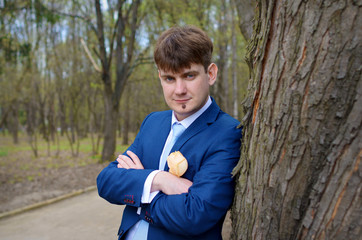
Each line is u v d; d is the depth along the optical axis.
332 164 0.66
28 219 3.85
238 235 0.94
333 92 0.64
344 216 0.65
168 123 1.17
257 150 0.84
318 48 0.66
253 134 0.87
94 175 6.28
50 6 8.02
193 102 0.97
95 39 10.04
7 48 6.64
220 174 0.93
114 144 7.69
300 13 0.69
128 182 1.03
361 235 0.63
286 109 0.73
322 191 0.68
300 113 0.70
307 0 0.67
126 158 1.19
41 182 5.74
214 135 1.00
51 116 12.02
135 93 12.19
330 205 0.67
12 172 6.68
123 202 1.03
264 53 0.81
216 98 8.64
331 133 0.66
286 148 0.74
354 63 0.61
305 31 0.68
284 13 0.73
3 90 9.57
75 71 9.76
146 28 9.12
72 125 14.55
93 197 4.84
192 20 7.73
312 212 0.71
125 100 12.65
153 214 0.96
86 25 8.98
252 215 0.87
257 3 0.89
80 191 5.12
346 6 0.61
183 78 0.96
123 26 7.78
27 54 7.07
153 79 9.50
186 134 1.04
